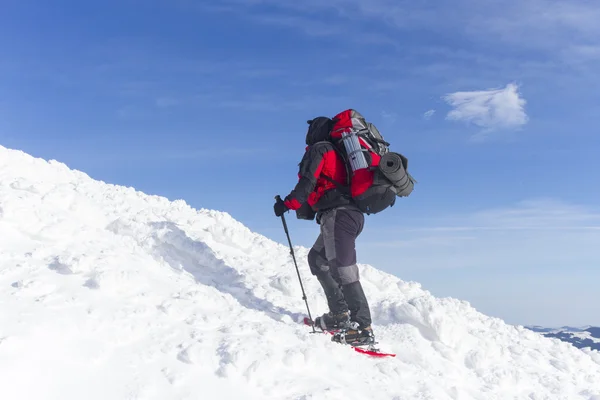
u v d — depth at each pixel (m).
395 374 4.44
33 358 3.18
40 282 3.94
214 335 4.01
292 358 3.93
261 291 5.88
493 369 5.43
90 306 3.84
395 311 5.95
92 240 5.32
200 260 6.25
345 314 5.02
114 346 3.57
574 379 5.97
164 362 3.56
